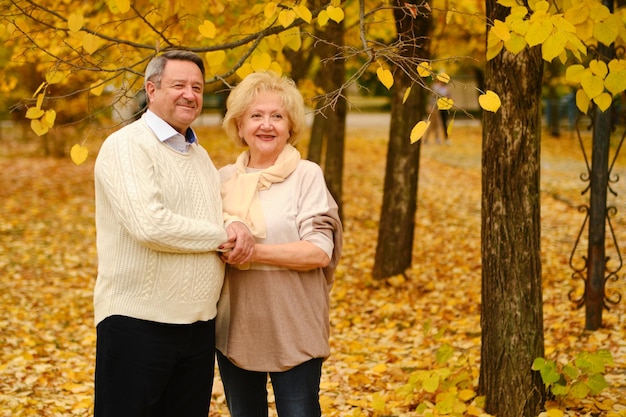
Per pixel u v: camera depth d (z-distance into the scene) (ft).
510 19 10.27
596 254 18.70
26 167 56.29
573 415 13.16
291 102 10.52
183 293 9.44
